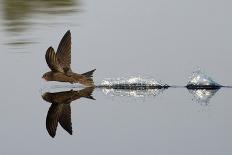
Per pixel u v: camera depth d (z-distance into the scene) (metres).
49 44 17.66
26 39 18.50
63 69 12.53
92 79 12.84
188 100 12.20
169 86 13.35
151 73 14.34
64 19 21.94
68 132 10.45
